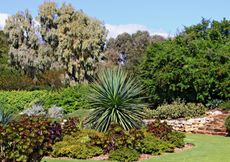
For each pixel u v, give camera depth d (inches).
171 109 843.4
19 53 1681.8
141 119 584.7
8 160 343.0
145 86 944.9
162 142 506.0
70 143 483.2
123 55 2186.3
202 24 1023.0
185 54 943.0
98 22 1708.9
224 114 815.7
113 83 566.6
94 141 484.7
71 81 1647.4
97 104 567.8
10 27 1728.6
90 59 1648.6
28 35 1732.3
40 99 1008.2
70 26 1688.0
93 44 1652.3
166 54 928.3
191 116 837.2
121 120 555.5
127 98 565.9
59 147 469.4
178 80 916.0
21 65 1701.5
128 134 482.0
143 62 977.5
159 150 490.3
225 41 991.6
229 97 903.7
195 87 898.1
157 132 537.3
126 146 478.9
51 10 1743.4
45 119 470.3
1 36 1964.8
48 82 1628.9
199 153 495.8
